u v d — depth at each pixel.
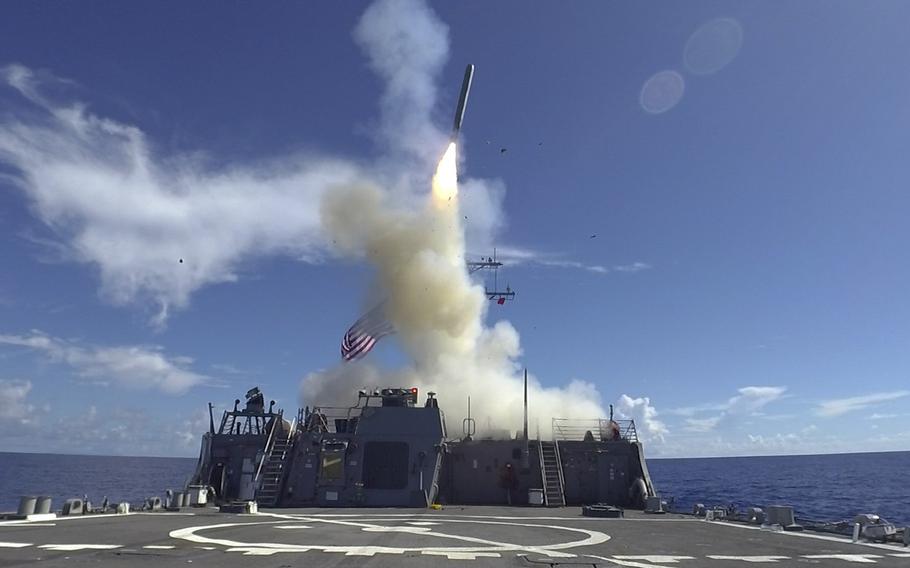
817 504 71.56
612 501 33.91
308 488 30.00
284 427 32.81
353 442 30.92
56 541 16.55
